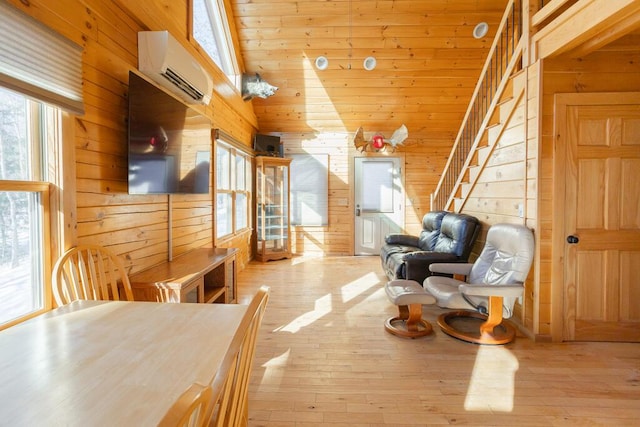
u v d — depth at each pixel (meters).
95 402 0.84
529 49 2.81
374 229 6.55
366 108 5.90
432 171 6.45
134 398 0.86
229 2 4.43
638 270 2.68
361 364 2.37
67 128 1.83
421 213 6.48
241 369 0.91
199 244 3.75
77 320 1.37
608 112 2.65
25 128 1.69
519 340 2.76
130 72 2.20
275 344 2.68
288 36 4.78
